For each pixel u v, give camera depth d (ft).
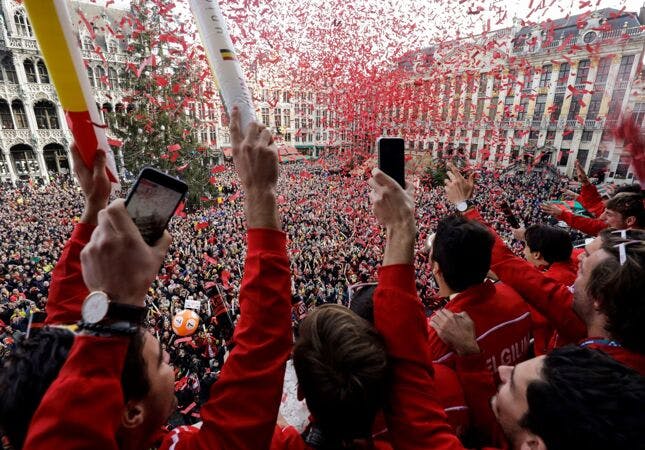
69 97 3.41
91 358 2.43
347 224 65.05
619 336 4.54
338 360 3.02
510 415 3.28
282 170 123.13
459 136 132.16
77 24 97.25
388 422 3.37
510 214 11.30
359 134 122.31
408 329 3.48
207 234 57.36
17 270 42.01
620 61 100.73
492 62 121.29
